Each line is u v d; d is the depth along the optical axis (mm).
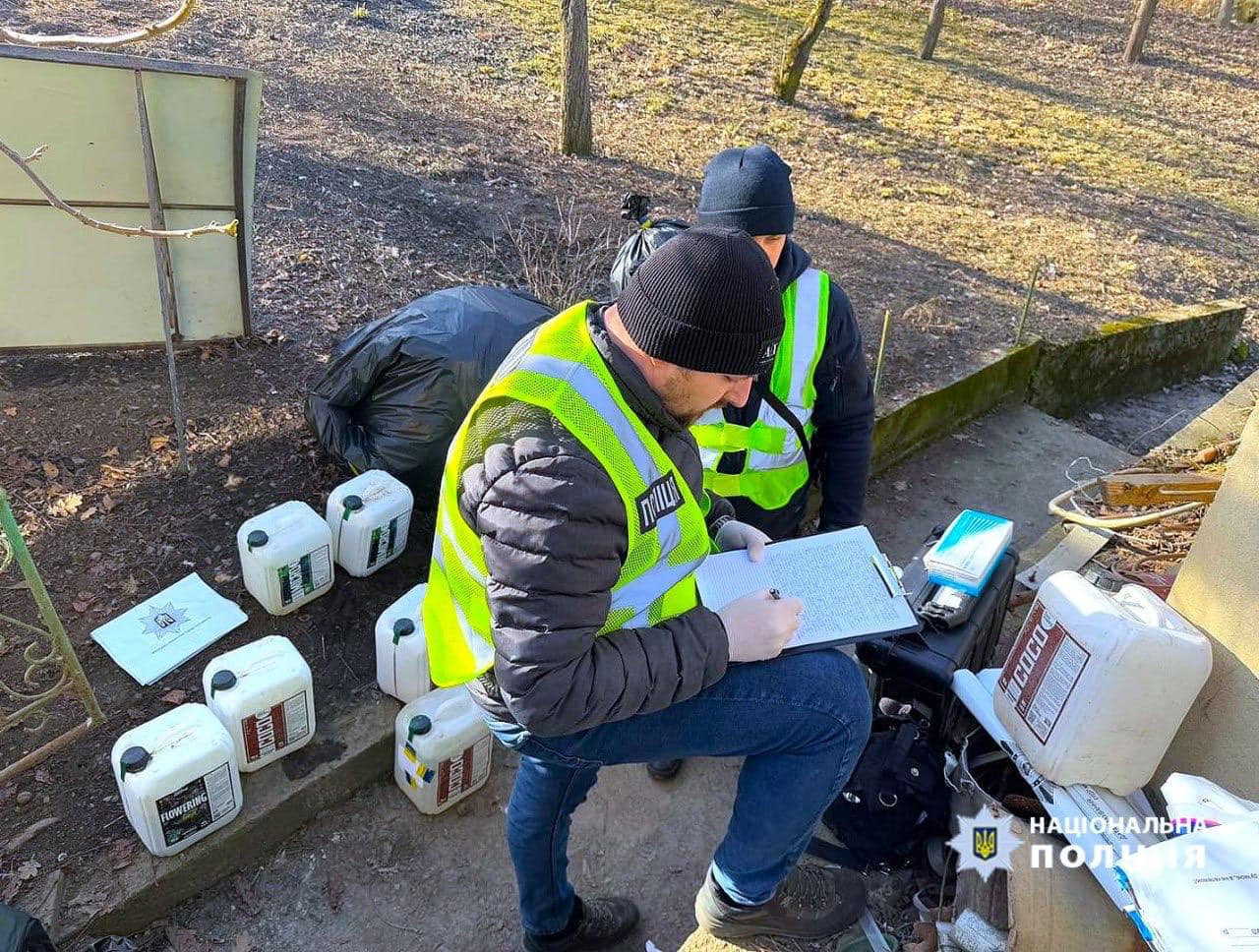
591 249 6078
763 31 12703
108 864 2441
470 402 3443
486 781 2945
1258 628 2252
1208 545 2389
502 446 1406
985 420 6023
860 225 8000
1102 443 5938
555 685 1392
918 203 8797
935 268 7438
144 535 3416
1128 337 7035
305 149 6562
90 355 4246
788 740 1683
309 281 5051
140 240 3906
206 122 3639
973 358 5996
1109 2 18469
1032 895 2207
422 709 2736
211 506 3576
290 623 3186
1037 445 5820
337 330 4715
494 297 3682
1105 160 11172
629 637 1505
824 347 2488
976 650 2877
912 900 2570
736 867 1884
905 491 5172
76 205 3658
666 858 2797
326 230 5578
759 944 2344
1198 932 1901
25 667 2904
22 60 3203
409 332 3488
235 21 8766
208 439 3879
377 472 3404
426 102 8102
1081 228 9062
